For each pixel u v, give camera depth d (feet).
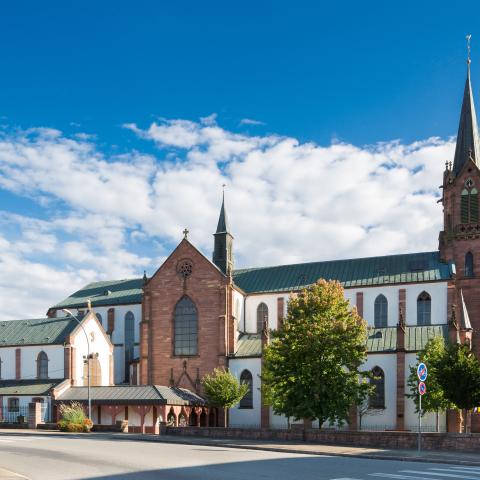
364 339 195.52
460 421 222.69
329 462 113.60
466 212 288.92
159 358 296.51
